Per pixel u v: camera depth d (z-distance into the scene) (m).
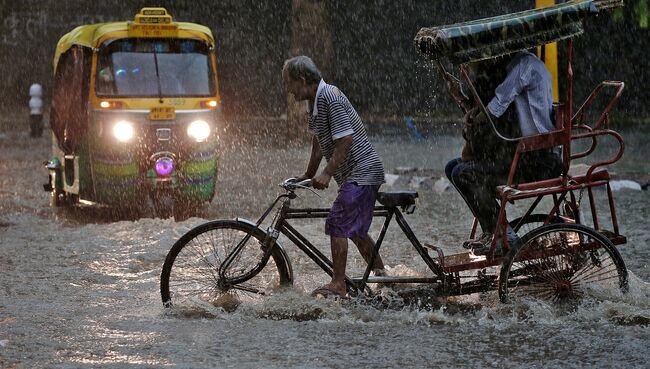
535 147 13.29
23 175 32.91
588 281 13.86
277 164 35.84
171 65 23.55
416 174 31.72
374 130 49.41
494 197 14.07
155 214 23.30
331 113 13.27
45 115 59.12
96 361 11.54
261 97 56.47
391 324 13.28
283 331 12.95
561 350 11.97
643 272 16.77
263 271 16.38
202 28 24.28
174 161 22.88
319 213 13.74
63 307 14.55
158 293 15.51
